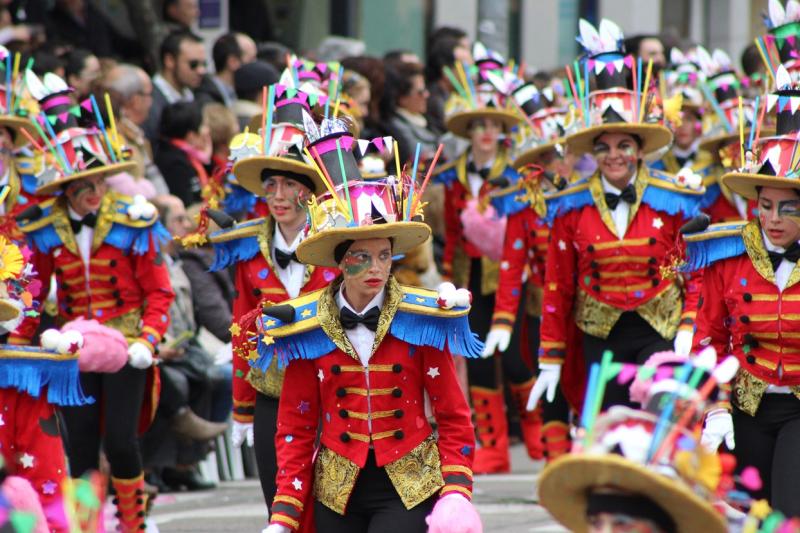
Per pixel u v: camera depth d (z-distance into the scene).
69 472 25.98
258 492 29.81
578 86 24.08
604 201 23.52
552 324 24.16
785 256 18.44
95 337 21.92
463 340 16.34
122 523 23.17
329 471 16.36
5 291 18.11
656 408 11.75
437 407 16.41
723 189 31.25
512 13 59.53
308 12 48.66
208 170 32.66
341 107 24.44
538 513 26.55
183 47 35.19
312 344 16.28
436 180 32.38
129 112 31.34
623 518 10.83
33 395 18.36
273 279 20.58
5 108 25.73
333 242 16.09
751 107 31.77
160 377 28.22
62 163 22.86
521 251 28.91
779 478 17.97
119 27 43.50
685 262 19.77
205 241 21.81
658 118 23.66
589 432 11.23
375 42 50.97
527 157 29.81
